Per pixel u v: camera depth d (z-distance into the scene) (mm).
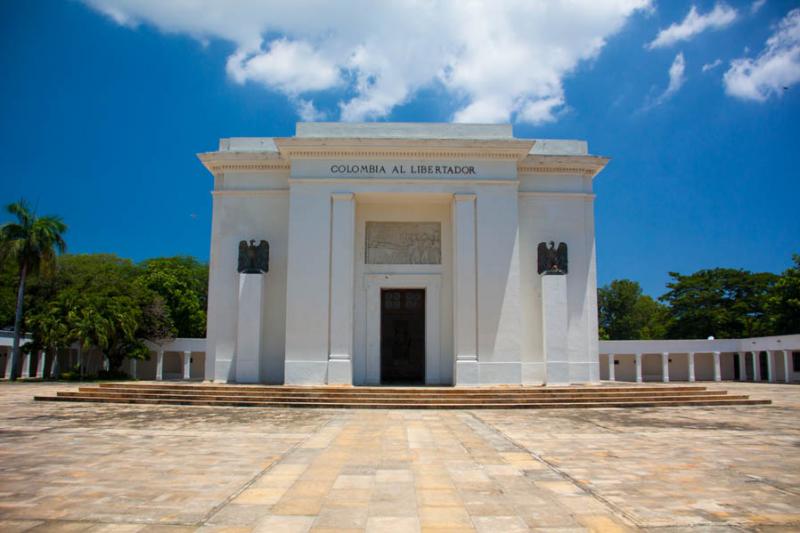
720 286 59719
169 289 53906
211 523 6238
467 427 13852
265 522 6270
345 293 23031
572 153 25875
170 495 7383
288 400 18797
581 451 10625
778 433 13078
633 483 8133
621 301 76812
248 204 24797
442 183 23891
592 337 24547
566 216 25031
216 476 8422
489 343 22969
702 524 6324
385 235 25609
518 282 23344
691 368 49188
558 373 23078
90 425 13883
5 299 46312
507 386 22141
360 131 25062
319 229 23422
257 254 23812
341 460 9609
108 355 45469
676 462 9641
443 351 24828
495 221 23703
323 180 23656
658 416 16438
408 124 25078
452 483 8047
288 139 23578
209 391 19594
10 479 8234
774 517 6598
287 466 9117
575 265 24812
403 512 6652
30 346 42594
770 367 46562
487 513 6633
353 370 24625
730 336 57594
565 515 6582
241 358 23172
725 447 11164
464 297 23219
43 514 6562
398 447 10914
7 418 15195
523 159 24719
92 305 42375
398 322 25516
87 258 54219
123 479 8242
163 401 18922
